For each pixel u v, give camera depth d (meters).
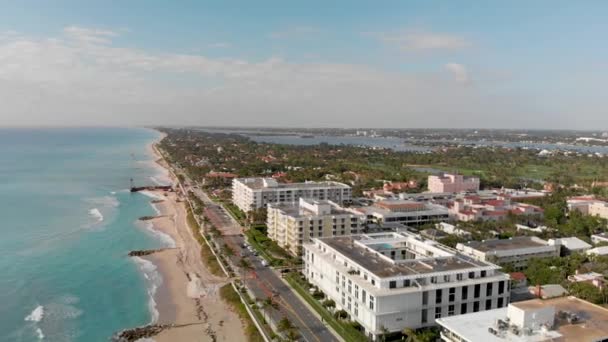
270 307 176.88
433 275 156.50
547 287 189.12
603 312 132.88
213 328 167.38
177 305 188.88
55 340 160.62
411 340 141.88
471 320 127.56
